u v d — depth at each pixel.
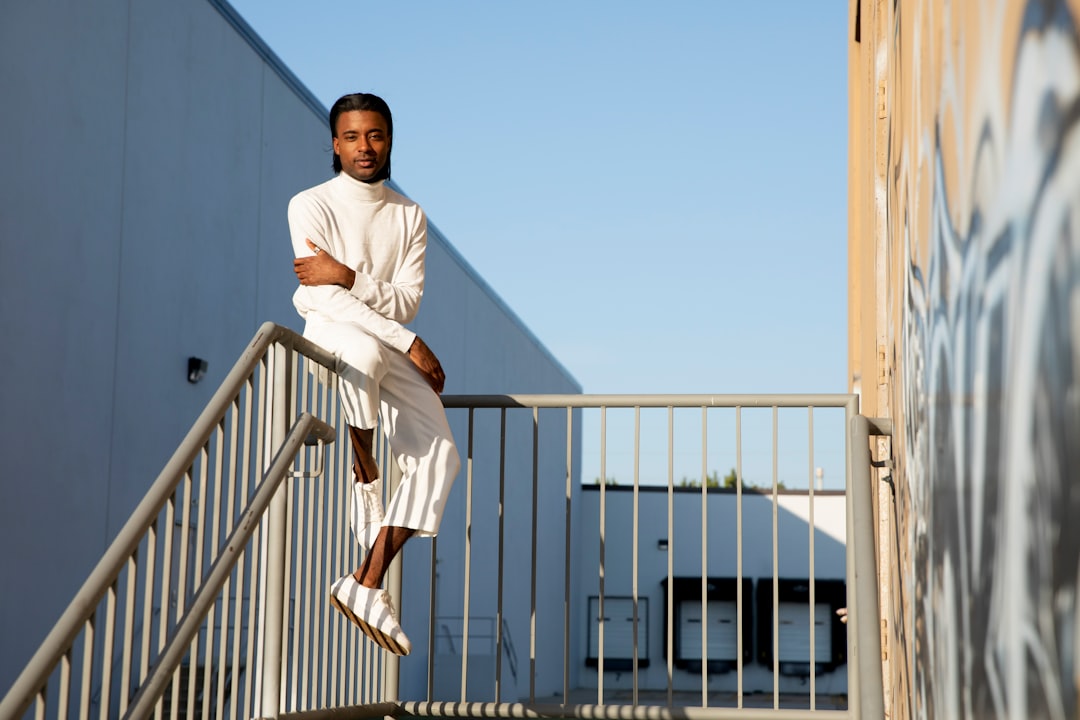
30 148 7.33
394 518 3.60
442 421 3.69
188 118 9.47
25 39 7.29
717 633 26.30
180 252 9.30
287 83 11.58
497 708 4.12
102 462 8.05
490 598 20.33
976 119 1.67
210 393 9.77
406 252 3.79
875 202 4.69
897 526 3.22
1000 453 1.49
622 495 27.58
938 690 2.20
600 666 4.07
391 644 3.52
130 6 8.55
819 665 25.69
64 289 7.66
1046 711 1.24
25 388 7.21
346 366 3.54
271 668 3.18
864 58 5.63
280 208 11.39
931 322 2.30
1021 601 1.36
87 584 2.31
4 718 2.06
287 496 3.23
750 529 26.66
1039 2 1.23
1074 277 1.10
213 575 2.72
